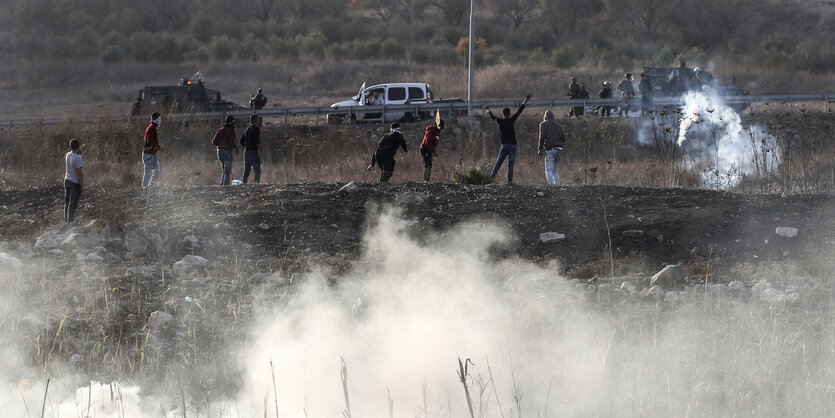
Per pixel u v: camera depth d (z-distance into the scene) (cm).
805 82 16312
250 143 5691
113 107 14075
